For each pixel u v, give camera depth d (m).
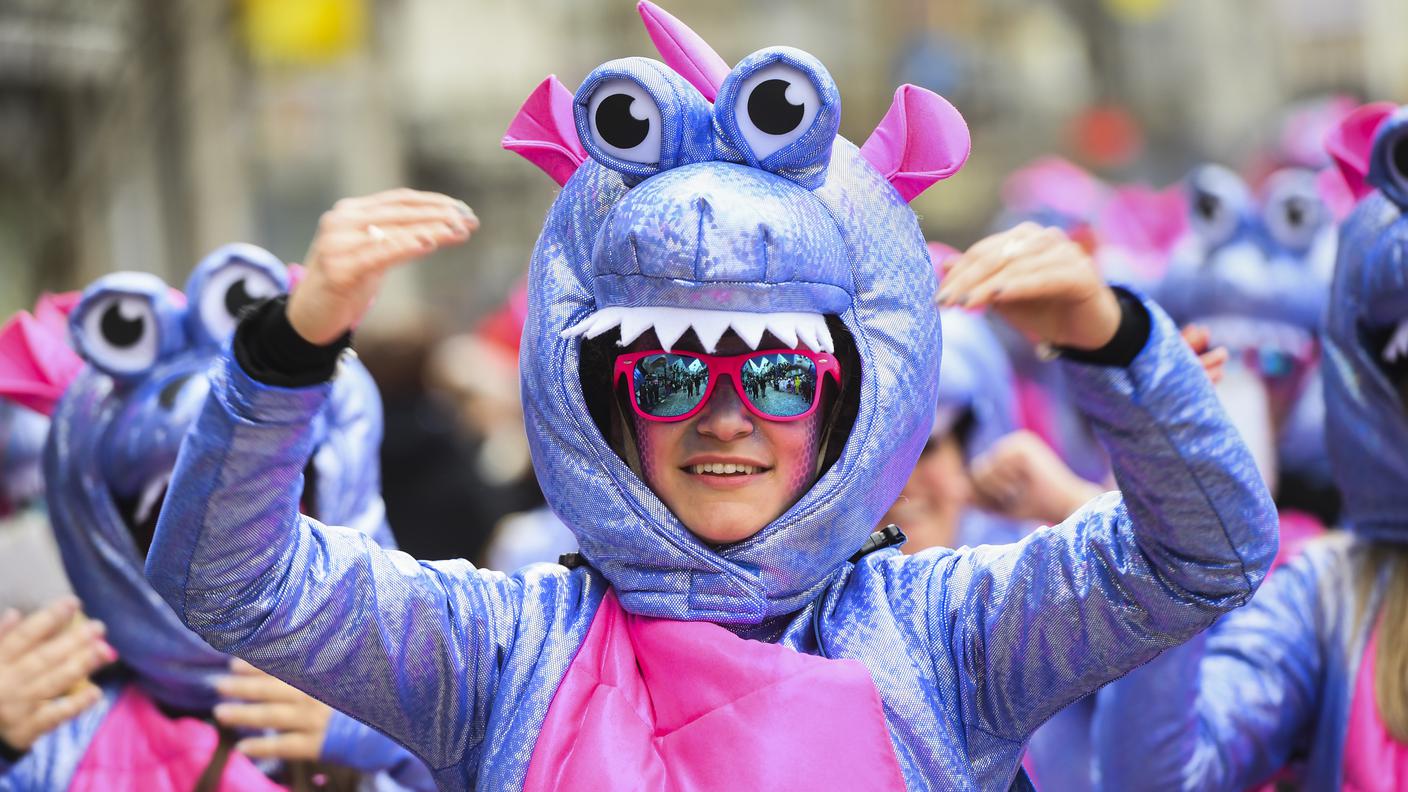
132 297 6.11
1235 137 45.81
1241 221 9.70
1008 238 4.12
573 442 4.38
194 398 6.05
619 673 4.33
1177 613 4.23
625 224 4.25
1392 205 6.21
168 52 15.23
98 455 6.12
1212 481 4.14
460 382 14.14
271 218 26.34
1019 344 10.55
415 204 4.05
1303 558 6.33
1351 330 6.28
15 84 14.64
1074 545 4.32
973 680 4.40
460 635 4.41
